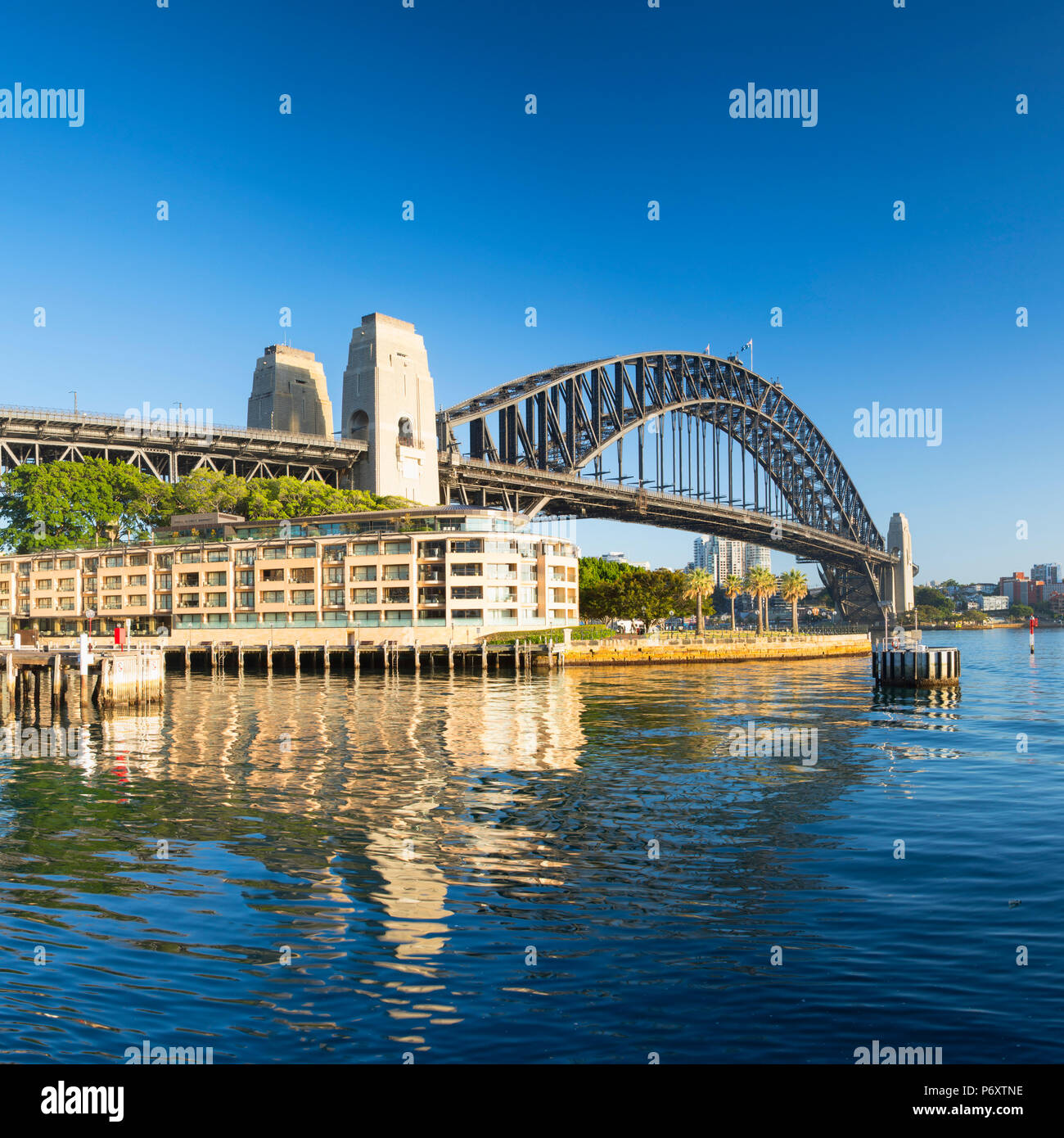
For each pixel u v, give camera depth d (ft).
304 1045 48.78
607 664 384.68
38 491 416.87
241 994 54.44
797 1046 47.73
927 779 118.21
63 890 73.77
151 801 106.42
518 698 228.63
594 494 620.90
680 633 540.52
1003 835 88.74
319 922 65.77
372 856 82.07
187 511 448.24
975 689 273.33
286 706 212.02
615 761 132.26
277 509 444.14
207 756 138.41
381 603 349.00
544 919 65.67
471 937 62.34
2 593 440.04
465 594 338.95
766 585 565.12
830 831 90.48
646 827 92.27
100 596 408.87
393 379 517.96
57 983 56.24
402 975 56.54
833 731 168.14
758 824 93.30
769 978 55.36
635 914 66.49
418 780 117.08
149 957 59.88
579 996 53.42
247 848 85.35
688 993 53.52
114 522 444.55
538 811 99.60
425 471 526.57
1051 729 172.35
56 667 223.30
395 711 197.26
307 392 582.76
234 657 367.45
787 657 492.54
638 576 458.09
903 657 277.23
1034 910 66.74
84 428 442.09
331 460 513.04
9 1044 49.34
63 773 126.52
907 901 69.00
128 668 207.31
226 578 378.73
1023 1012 50.88
